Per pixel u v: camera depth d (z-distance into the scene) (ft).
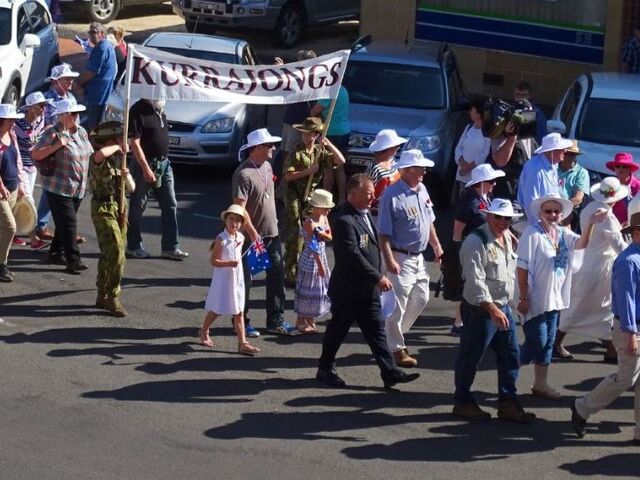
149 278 48.29
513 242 40.93
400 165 39.04
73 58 89.04
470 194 40.68
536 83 87.66
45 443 32.65
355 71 64.90
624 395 39.22
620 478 32.55
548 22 86.12
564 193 45.42
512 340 35.76
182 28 104.32
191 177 65.05
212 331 42.93
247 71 43.55
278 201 57.11
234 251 40.11
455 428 35.47
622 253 34.32
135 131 48.44
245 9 94.58
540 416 36.83
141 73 42.65
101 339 41.27
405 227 39.01
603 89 58.85
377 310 37.60
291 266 48.01
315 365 40.14
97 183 43.29
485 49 88.94
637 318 33.83
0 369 37.83
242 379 38.45
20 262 49.06
